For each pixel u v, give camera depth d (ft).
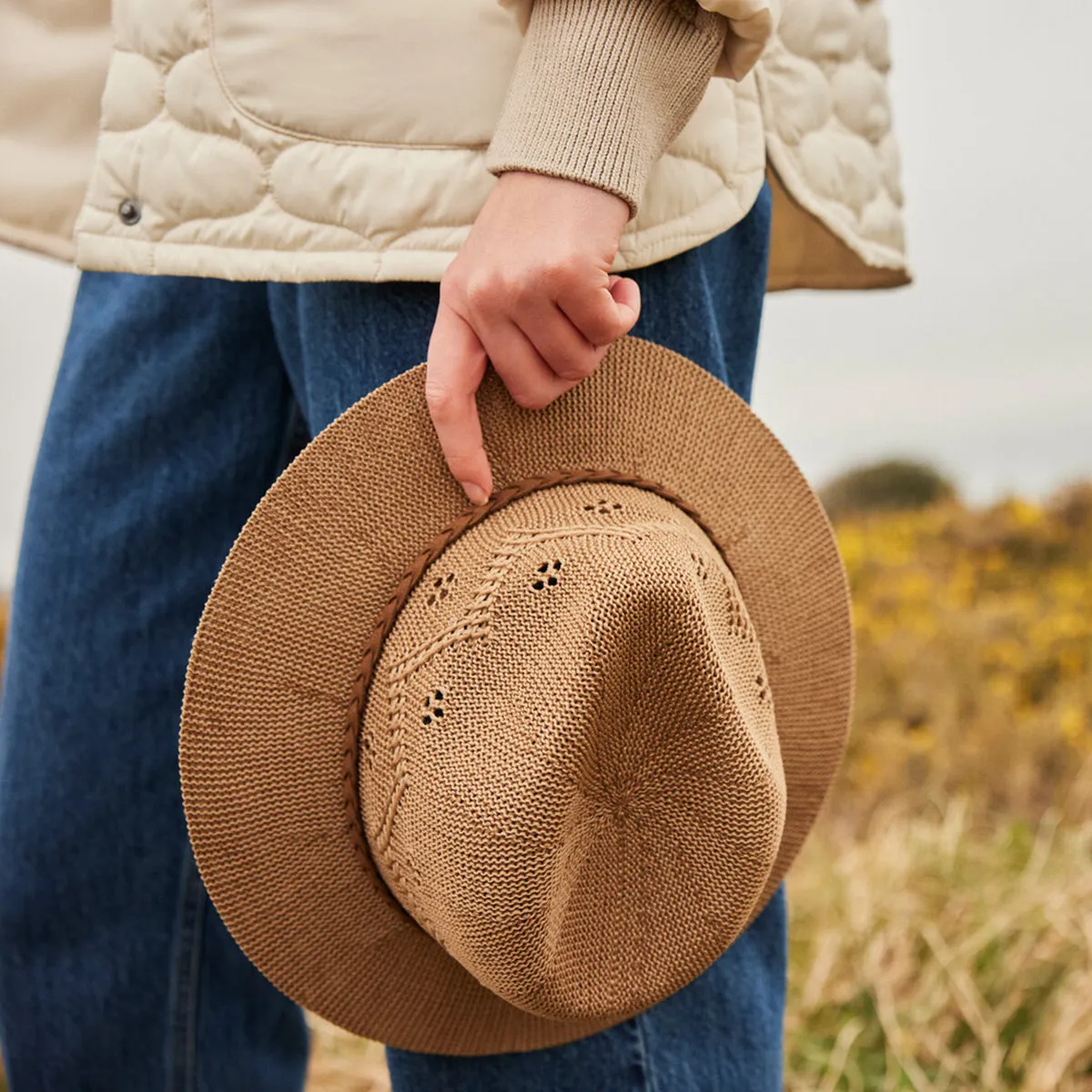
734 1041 3.63
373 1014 3.46
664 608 2.98
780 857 3.79
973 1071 6.34
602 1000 3.19
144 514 4.01
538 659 2.93
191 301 3.98
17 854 3.97
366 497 3.17
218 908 3.24
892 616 12.37
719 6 2.93
